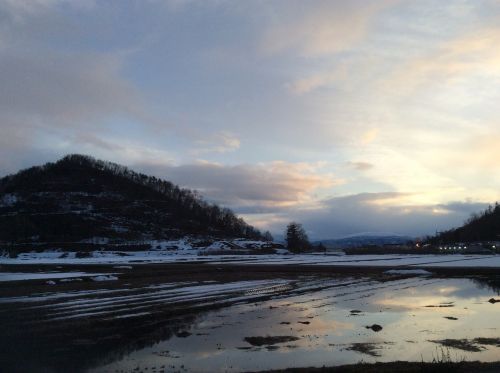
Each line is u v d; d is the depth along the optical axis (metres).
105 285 33.38
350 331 18.14
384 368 12.21
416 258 85.75
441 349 15.09
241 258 94.56
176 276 42.12
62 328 18.19
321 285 34.78
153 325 19.11
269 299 26.97
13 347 15.15
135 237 170.88
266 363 13.63
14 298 26.00
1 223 163.38
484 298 27.66
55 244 143.75
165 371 12.83
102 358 14.10
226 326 19.02
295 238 156.75
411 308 23.89
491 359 13.71
